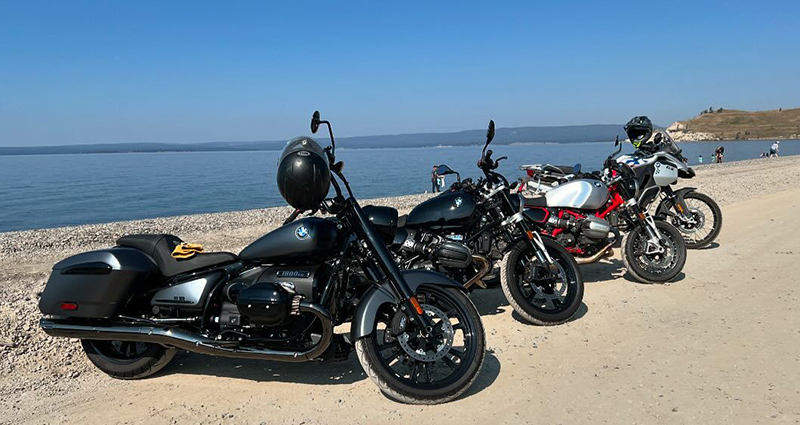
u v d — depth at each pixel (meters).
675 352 4.65
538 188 7.60
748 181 20.72
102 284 4.15
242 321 4.05
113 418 3.76
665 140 8.37
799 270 7.23
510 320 5.68
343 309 4.21
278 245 4.04
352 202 4.09
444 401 3.86
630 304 6.07
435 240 5.49
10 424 3.71
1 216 45.00
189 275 4.26
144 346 4.59
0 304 5.95
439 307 4.21
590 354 4.68
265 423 3.65
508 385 4.13
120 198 61.88
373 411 3.79
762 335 4.96
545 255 5.37
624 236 6.98
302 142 3.94
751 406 3.68
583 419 3.59
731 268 7.50
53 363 4.68
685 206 8.79
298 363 4.68
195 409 3.87
